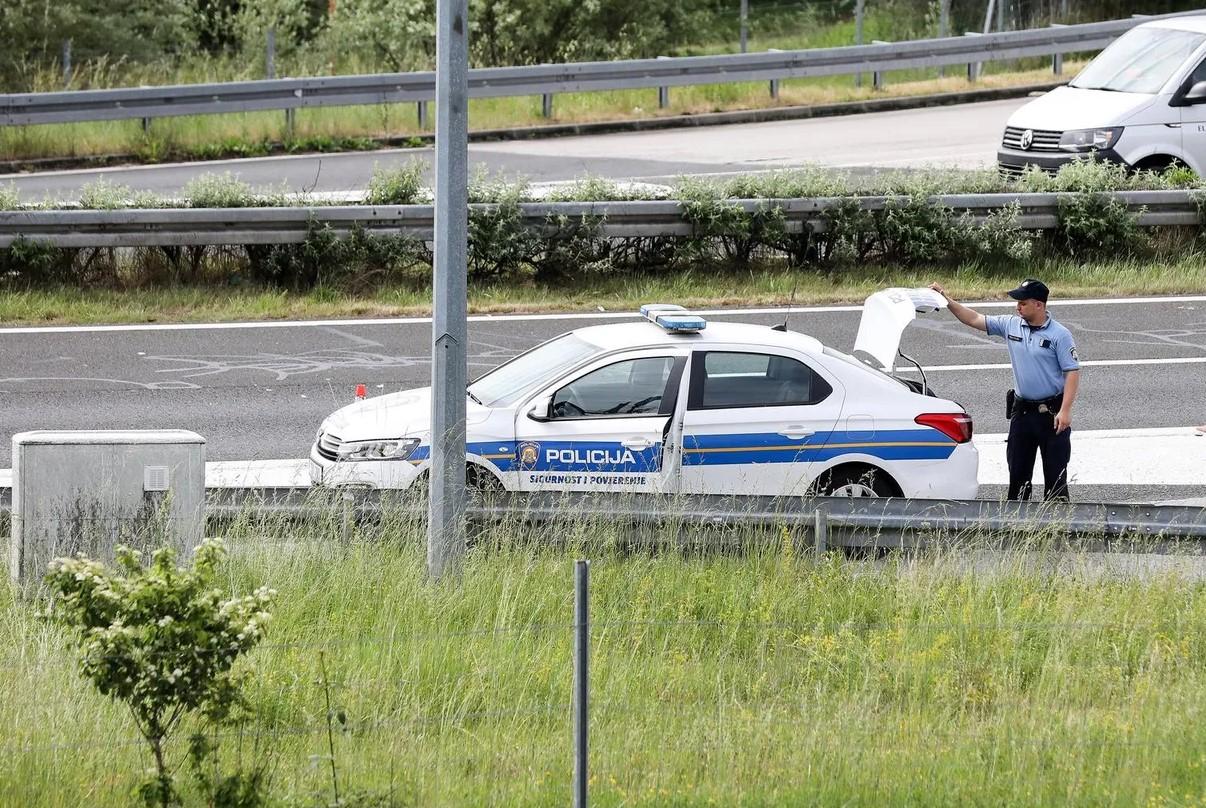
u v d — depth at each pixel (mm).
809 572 36062
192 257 70625
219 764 24797
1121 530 37062
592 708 27906
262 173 90875
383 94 99562
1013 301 70000
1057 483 42062
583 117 105812
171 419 52562
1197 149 78750
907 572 35719
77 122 95000
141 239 68000
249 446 49938
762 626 32469
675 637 32375
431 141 100750
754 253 74688
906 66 111938
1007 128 82375
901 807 23938
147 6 120875
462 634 30938
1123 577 35750
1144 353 62344
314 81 97562
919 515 37312
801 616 33500
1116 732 26516
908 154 94375
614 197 73188
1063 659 30312
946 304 42906
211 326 65312
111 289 69375
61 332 63844
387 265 70438
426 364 60031
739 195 73438
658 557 36406
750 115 108438
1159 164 79000
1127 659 30906
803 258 74062
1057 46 115438
